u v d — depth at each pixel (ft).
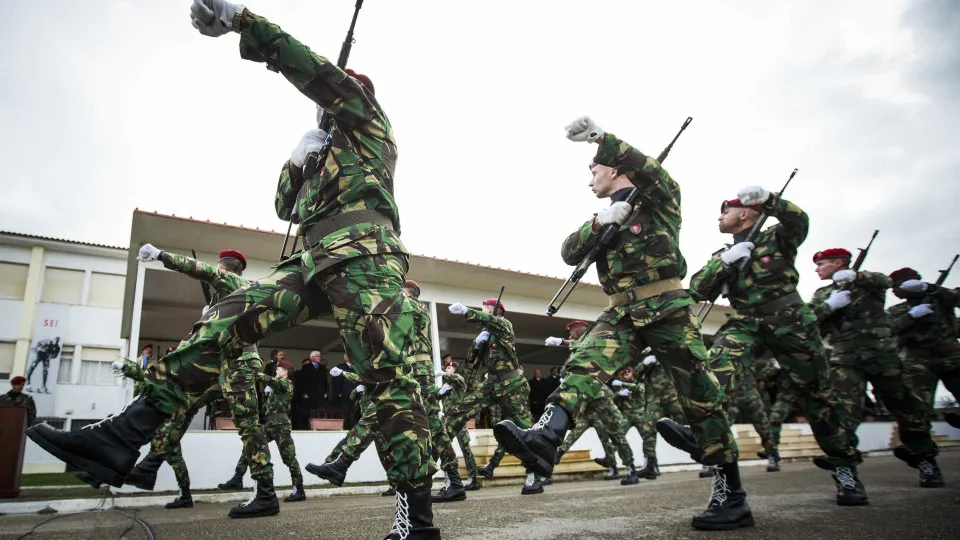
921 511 12.84
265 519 15.76
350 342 8.37
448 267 40.50
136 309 32.37
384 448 8.07
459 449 35.63
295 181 10.41
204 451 29.37
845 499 14.32
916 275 23.63
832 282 20.99
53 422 67.10
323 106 8.58
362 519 14.85
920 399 19.01
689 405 11.43
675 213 11.77
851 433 19.21
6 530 13.93
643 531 11.02
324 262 8.34
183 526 14.25
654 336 11.52
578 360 11.41
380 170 8.97
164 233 33.06
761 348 15.83
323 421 38.93
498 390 25.30
